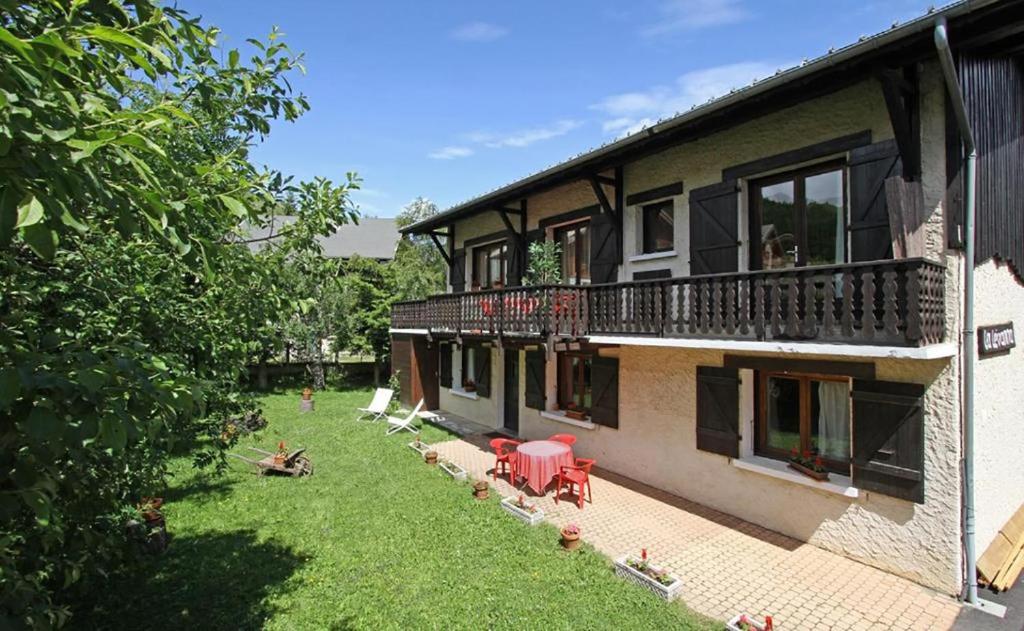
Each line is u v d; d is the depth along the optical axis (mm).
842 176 6707
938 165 5660
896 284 5238
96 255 3615
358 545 6895
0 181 1536
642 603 5477
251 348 4812
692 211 8172
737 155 7684
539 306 8750
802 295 6496
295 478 9727
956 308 5562
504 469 10023
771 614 5309
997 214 6359
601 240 9984
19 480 1861
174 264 3887
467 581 5949
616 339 8078
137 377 2012
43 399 1705
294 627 5102
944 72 4988
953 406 5520
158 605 5465
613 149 8242
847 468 6699
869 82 6203
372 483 9430
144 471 4305
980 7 4547
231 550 6742
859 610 5352
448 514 7918
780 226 7387
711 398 7910
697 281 6980
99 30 1693
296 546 6871
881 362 6023
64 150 1663
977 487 5949
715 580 5957
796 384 7305
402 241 30938
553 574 6090
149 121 2051
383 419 15445
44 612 2225
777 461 7410
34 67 1493
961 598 5508
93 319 3533
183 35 2648
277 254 4617
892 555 5996
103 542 3523
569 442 9391
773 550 6648
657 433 8898
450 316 12281
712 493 8016
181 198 2781
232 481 9555
